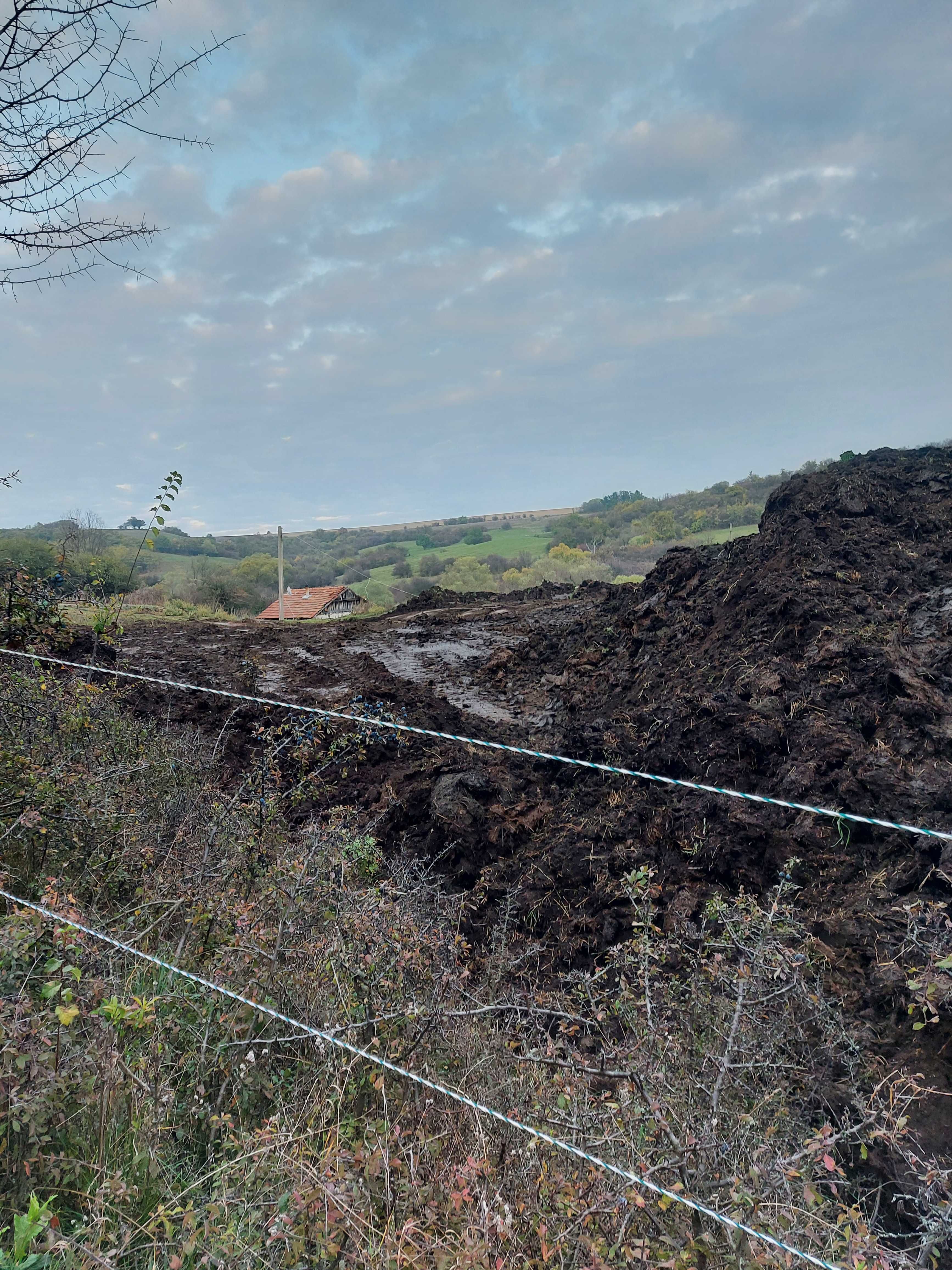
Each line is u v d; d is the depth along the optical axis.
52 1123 2.11
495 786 5.74
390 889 3.65
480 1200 2.05
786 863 3.92
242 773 5.19
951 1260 2.33
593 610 11.59
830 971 3.32
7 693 4.12
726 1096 2.55
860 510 7.64
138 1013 2.25
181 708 6.67
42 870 3.35
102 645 6.78
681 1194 2.05
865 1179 2.64
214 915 3.03
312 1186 2.00
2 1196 1.87
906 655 5.04
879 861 3.74
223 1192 1.99
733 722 5.00
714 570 8.88
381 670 9.96
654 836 4.58
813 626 5.77
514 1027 3.27
